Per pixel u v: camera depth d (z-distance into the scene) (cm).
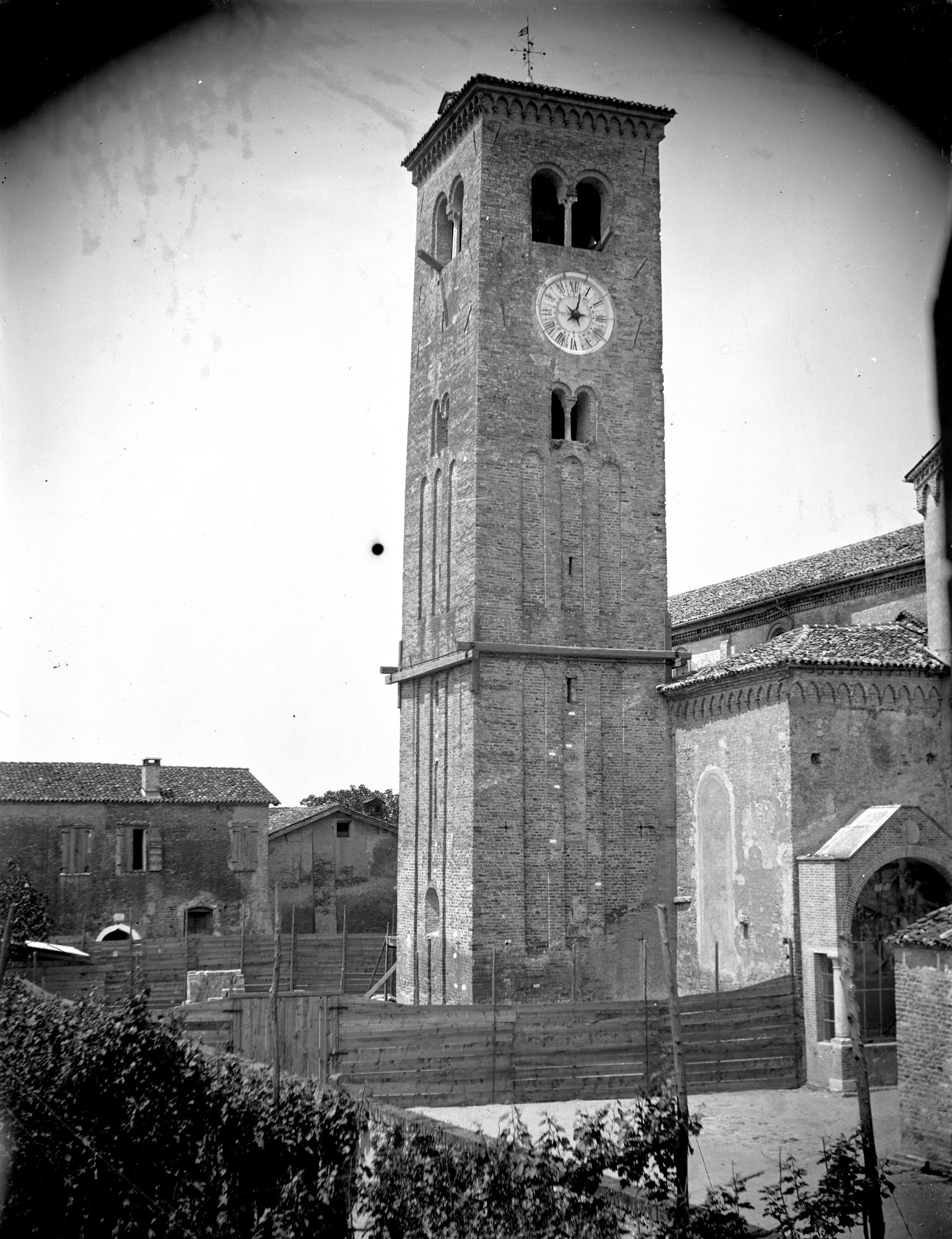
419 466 5366
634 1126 1975
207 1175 1997
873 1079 3491
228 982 4819
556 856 4706
